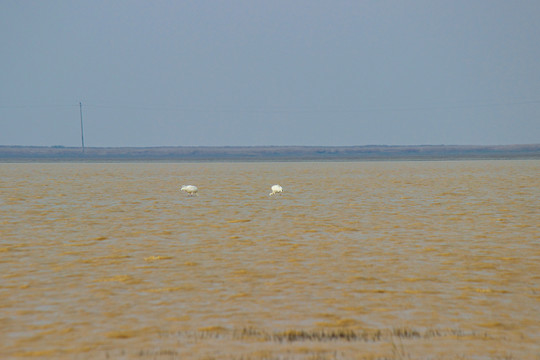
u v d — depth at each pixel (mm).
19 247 81875
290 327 47656
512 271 67438
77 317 50125
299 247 82438
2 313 51188
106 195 164250
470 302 54969
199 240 87938
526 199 148250
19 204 138000
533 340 44625
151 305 53781
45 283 61594
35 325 47938
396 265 70688
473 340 44531
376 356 41000
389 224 104625
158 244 84562
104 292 58094
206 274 65938
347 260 73625
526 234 93250
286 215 117562
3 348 42656
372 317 50406
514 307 53375
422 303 54625
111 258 74562
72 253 77750
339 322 49000
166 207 132000
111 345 43250
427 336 45469
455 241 87125
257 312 51750
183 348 42562
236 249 80812
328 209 128125
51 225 103000
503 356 41188
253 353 41500
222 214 119125
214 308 52906
